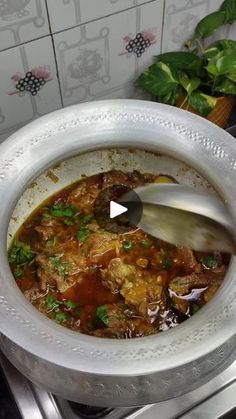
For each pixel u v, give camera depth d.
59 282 0.52
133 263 0.53
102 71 0.68
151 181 0.58
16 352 0.48
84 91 0.70
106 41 0.65
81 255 0.54
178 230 0.49
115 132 0.54
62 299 0.52
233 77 0.69
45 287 0.52
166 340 0.43
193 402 0.54
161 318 0.50
